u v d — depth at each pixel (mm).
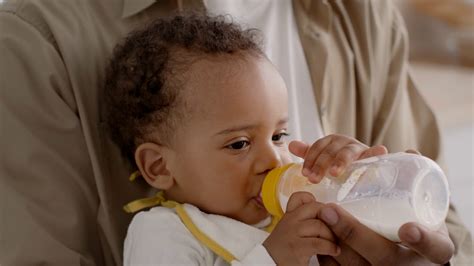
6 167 981
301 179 876
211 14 1116
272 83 956
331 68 1251
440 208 800
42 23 1039
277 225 852
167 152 980
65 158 1017
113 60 1036
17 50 1003
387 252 804
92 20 1092
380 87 1336
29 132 994
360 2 1304
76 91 1024
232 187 946
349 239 811
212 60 950
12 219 969
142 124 993
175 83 952
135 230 980
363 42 1299
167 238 948
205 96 936
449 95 2621
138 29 1076
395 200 787
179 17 1046
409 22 3104
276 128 960
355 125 1308
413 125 1397
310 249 813
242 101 930
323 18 1272
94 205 1050
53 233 991
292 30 1254
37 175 993
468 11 2982
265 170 937
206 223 953
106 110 1048
